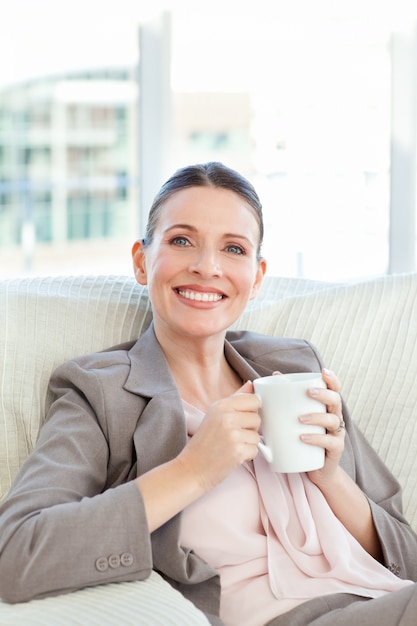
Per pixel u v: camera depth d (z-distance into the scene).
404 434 1.74
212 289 1.49
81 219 8.30
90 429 1.41
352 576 1.38
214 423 1.28
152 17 3.08
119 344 1.63
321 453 1.32
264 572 1.38
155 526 1.24
